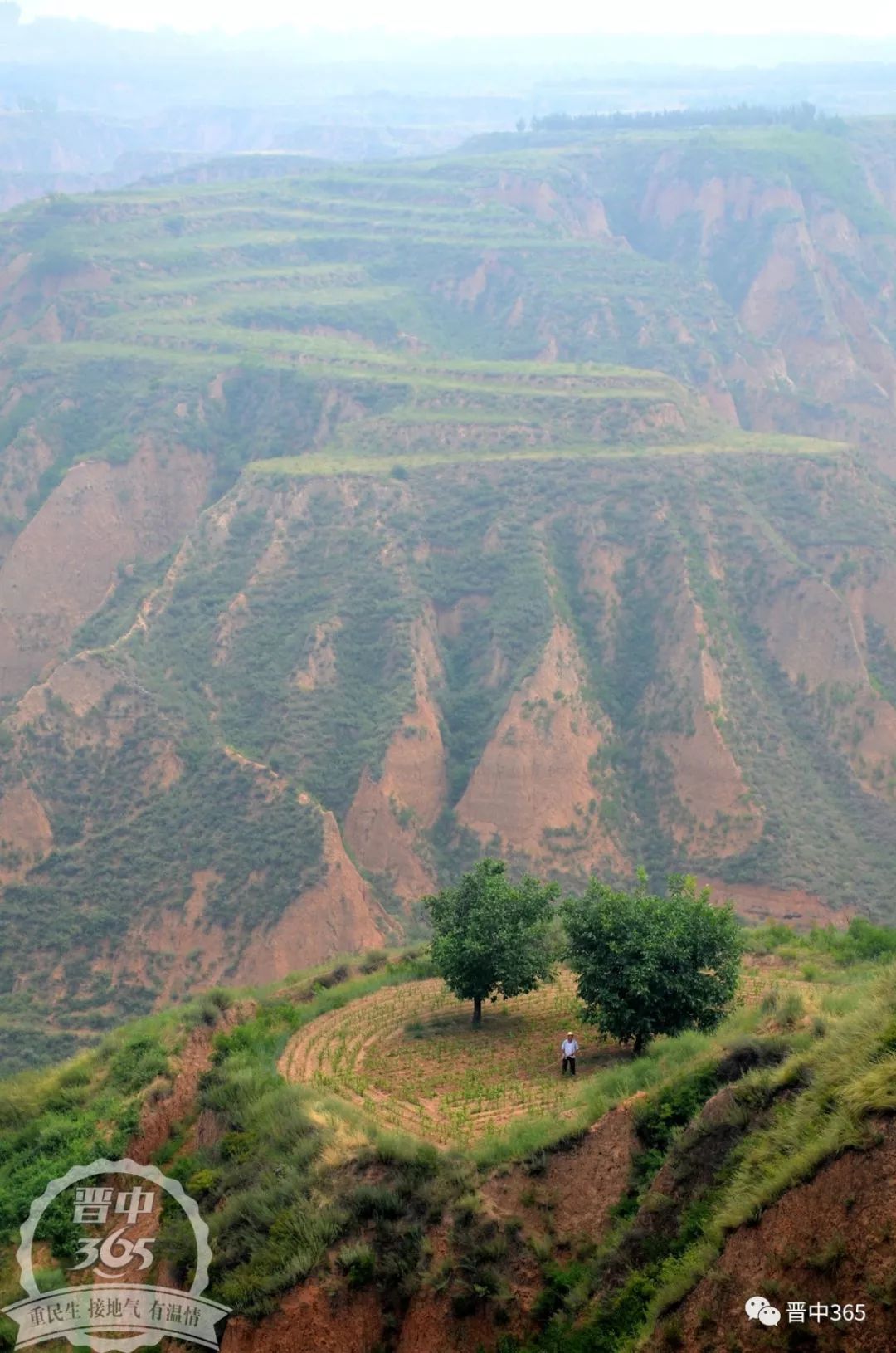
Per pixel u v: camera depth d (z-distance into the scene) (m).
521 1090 29.06
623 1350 18.23
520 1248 20.81
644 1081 23.78
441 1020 35.84
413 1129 26.78
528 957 34.44
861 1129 16.77
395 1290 20.83
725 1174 19.34
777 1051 21.67
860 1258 15.78
